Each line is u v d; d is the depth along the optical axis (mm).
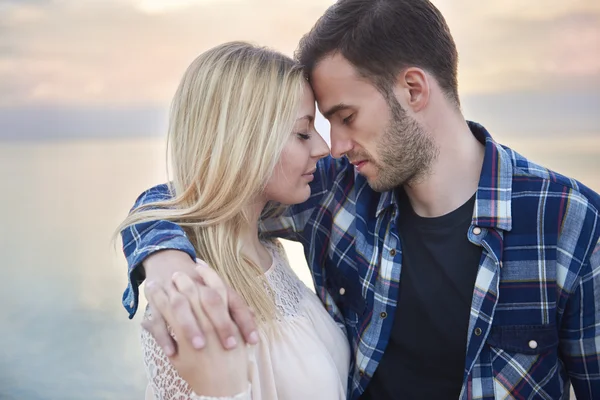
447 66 1418
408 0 1381
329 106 1392
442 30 1424
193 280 946
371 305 1478
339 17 1365
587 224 1313
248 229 1392
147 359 1129
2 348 4637
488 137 1431
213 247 1281
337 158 1498
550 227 1333
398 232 1490
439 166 1415
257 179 1273
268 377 1256
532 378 1347
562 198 1336
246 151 1265
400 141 1386
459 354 1411
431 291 1426
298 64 1361
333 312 1549
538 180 1365
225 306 889
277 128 1271
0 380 4195
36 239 6988
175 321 868
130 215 1293
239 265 1300
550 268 1326
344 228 1542
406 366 1468
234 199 1286
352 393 1499
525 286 1342
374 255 1488
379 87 1359
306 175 1396
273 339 1296
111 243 1250
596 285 1317
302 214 1605
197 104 1297
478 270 1372
